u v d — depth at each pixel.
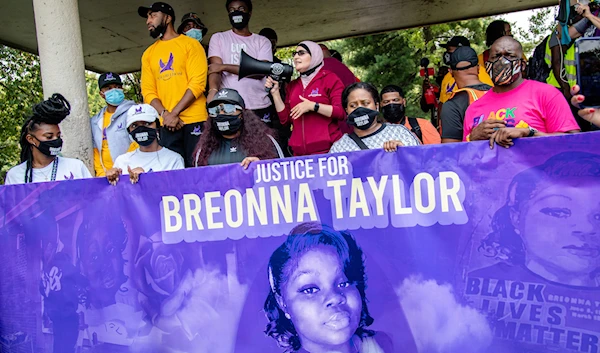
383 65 17.34
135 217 3.65
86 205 3.71
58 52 5.09
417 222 3.36
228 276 3.54
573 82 4.58
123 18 8.81
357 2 8.84
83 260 3.70
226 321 3.52
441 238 3.33
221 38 5.82
